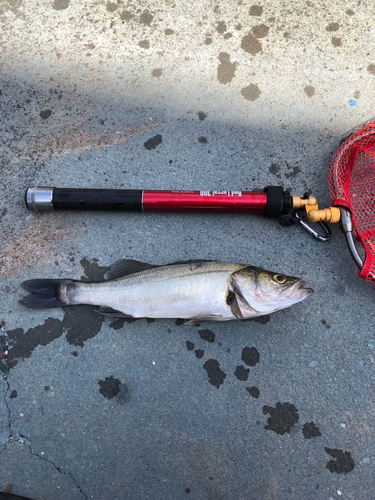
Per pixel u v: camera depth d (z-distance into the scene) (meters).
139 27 0.71
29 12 0.71
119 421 0.57
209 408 0.57
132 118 0.67
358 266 0.58
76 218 0.63
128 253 0.62
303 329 0.60
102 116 0.67
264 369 0.58
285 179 0.66
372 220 0.64
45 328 0.59
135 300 0.56
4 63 0.69
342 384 0.58
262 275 0.56
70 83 0.68
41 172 0.65
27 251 0.62
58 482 0.55
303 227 0.63
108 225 0.63
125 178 0.65
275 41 0.71
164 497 0.54
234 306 0.56
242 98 0.69
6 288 0.60
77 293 0.57
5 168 0.65
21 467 0.55
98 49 0.70
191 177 0.65
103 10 0.72
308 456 0.56
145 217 0.63
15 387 0.57
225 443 0.56
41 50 0.70
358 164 0.65
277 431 0.57
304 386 0.58
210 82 0.69
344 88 0.69
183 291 0.56
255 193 0.60
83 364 0.58
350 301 0.61
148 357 0.58
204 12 0.72
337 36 0.71
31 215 0.63
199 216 0.64
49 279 0.58
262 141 0.67
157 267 0.57
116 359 0.58
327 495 0.55
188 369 0.58
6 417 0.56
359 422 0.57
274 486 0.55
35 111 0.67
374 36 0.72
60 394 0.57
